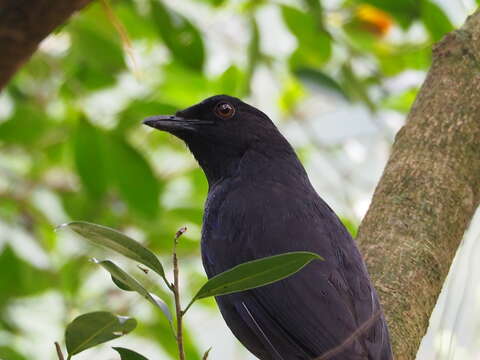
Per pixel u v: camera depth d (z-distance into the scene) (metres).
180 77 13.26
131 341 13.47
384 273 8.80
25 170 14.16
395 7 11.68
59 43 13.45
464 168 9.41
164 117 10.44
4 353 12.34
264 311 8.59
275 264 6.13
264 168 9.89
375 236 9.11
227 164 10.21
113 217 12.73
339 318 8.14
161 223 12.66
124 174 11.47
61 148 12.62
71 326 6.17
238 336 9.23
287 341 8.45
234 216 9.15
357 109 12.84
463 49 9.95
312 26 12.04
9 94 13.30
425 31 12.14
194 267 13.27
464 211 9.26
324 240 8.63
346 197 12.45
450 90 9.75
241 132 10.16
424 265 8.86
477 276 8.16
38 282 12.85
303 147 13.82
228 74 12.72
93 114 12.38
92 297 12.97
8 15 7.79
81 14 11.79
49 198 13.35
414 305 8.65
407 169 9.41
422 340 8.88
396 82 13.19
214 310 13.38
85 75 12.28
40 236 13.23
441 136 9.52
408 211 9.17
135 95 13.16
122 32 10.16
